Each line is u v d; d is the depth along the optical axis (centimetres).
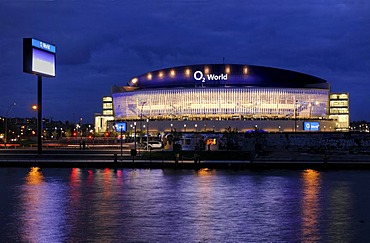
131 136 19750
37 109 10069
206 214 3609
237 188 5172
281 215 3566
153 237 2867
